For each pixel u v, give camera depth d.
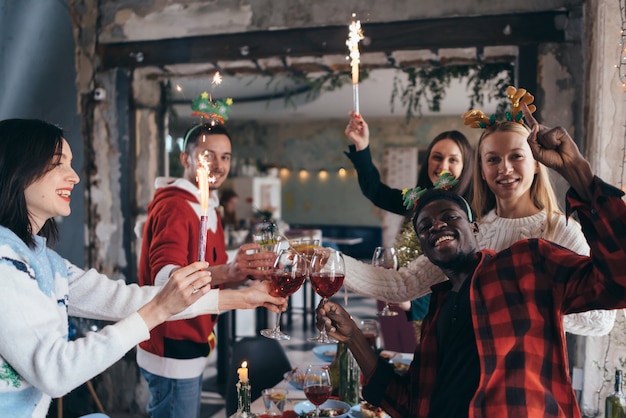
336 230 12.17
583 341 2.92
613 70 2.72
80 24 4.09
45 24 4.07
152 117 4.25
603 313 1.70
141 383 4.11
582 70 3.16
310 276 1.66
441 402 1.35
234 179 10.82
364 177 2.66
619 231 1.12
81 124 4.16
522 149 1.67
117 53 4.03
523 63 3.27
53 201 1.46
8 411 1.37
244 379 1.80
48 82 4.12
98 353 1.33
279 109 9.77
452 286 1.51
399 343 3.23
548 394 1.23
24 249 1.39
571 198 1.18
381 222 11.93
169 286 1.43
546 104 3.23
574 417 1.24
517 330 1.28
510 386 1.24
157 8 3.93
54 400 4.11
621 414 1.78
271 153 11.77
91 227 4.20
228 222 8.12
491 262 1.38
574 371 2.95
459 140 2.84
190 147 2.78
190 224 2.59
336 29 3.57
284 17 3.67
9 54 3.93
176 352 2.62
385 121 10.79
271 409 1.93
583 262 1.26
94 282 1.79
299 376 2.32
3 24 3.90
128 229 4.12
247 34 3.74
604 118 2.75
